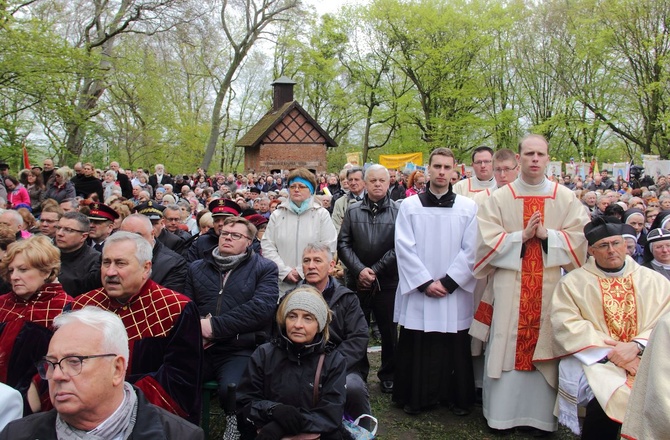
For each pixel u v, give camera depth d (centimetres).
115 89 2648
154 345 315
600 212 870
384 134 4097
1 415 249
